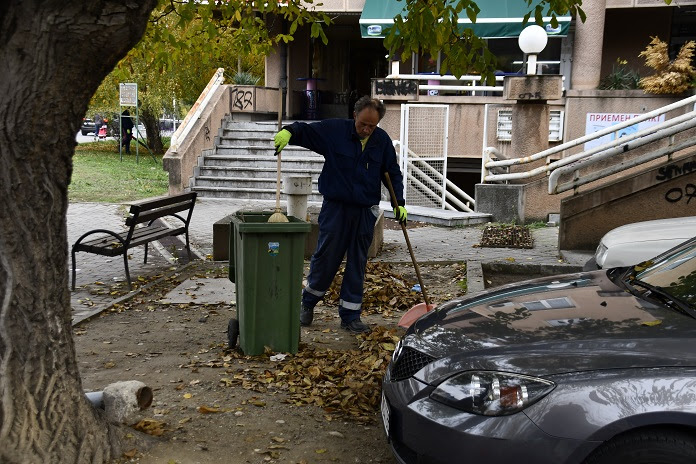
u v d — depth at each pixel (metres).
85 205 14.73
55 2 2.81
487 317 3.56
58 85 2.98
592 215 9.80
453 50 5.88
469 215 12.76
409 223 13.00
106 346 5.81
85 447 3.39
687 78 15.28
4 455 3.07
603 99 16.08
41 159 3.10
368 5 17.38
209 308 7.11
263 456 3.82
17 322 3.14
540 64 17.81
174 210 9.12
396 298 7.34
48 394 3.23
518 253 9.98
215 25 7.84
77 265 9.23
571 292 3.79
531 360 3.00
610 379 2.81
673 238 6.30
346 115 22.70
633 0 17.30
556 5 5.62
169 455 3.71
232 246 5.74
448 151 16.72
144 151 28.36
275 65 21.41
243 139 17.75
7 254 3.10
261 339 5.43
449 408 3.04
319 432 4.16
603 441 2.71
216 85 18.33
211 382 4.90
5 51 2.88
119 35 2.98
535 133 13.00
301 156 17.02
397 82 14.67
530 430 2.80
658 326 3.10
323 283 6.22
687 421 2.65
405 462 3.24
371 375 4.97
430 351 3.36
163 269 9.09
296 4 7.71
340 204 5.93
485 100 16.28
